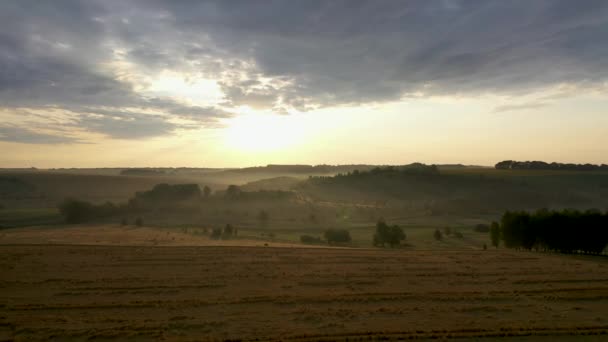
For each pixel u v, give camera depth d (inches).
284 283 1013.8
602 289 964.0
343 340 634.8
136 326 695.7
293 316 751.7
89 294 903.1
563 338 644.7
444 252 1590.8
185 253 1455.5
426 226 3993.6
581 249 1774.1
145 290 936.9
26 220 4163.4
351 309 793.6
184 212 4783.5
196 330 679.1
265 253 1480.1
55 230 2957.7
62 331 670.5
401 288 965.8
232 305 820.6
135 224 3769.7
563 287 983.6
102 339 643.5
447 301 853.2
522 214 2032.5
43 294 900.6
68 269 1160.2
